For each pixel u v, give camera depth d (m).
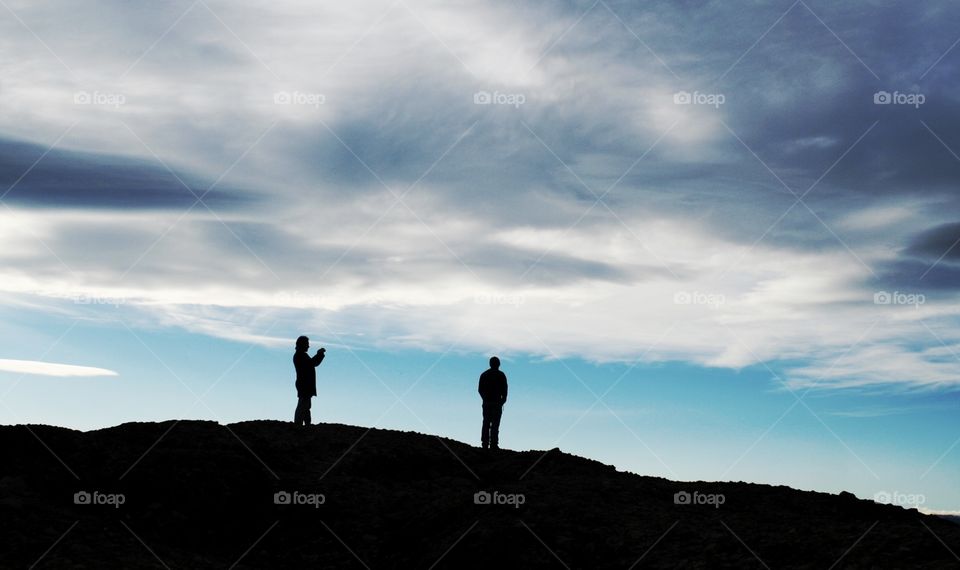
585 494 15.66
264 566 14.02
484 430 20.61
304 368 20.80
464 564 13.08
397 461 18.39
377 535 15.05
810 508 15.50
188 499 15.25
